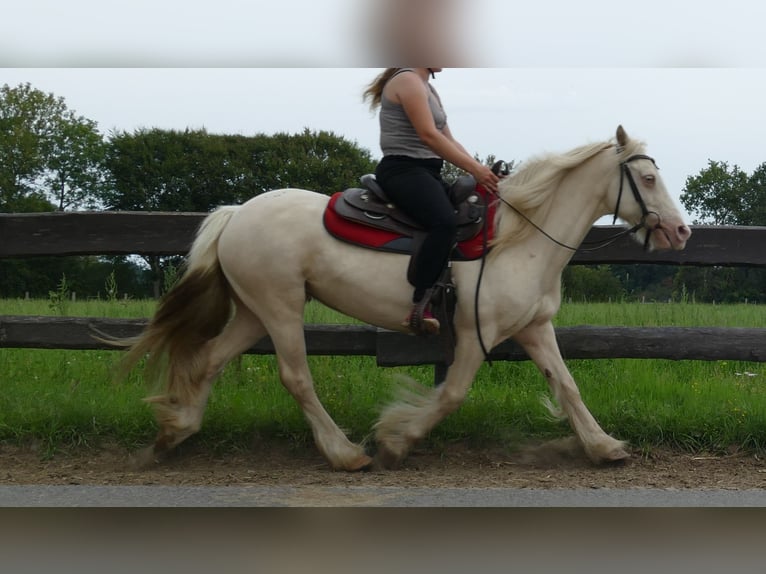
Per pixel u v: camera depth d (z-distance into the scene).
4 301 11.86
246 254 5.22
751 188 34.22
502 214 5.30
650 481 5.07
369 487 4.77
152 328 5.38
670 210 5.23
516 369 7.26
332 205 5.29
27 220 5.99
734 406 6.04
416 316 5.06
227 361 5.51
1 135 45.38
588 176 5.33
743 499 4.50
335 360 7.43
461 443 5.73
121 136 40.78
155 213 6.02
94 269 32.09
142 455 5.46
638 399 6.29
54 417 5.70
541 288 5.32
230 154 40.00
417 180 5.11
